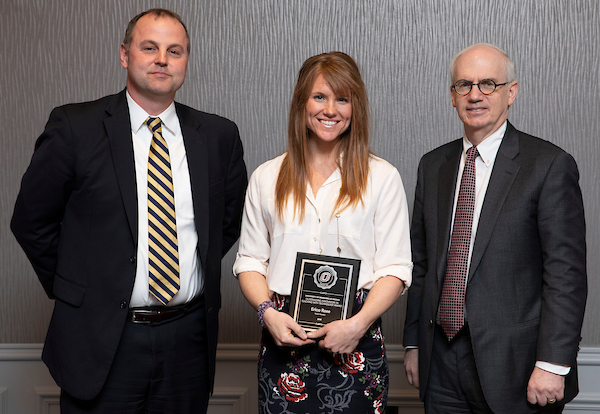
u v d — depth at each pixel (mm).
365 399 1708
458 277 1783
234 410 2691
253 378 2689
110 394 1797
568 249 1698
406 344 1998
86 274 1788
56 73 2607
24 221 1822
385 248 1750
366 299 1703
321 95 1705
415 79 2598
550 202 1710
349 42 2600
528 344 1729
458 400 1824
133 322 1801
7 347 2658
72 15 2592
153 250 1794
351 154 1743
